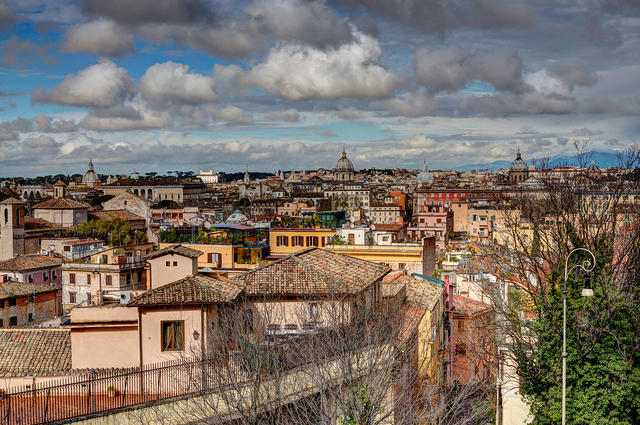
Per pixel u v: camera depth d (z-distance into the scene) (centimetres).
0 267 9175
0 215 13288
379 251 7494
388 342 3158
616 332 3503
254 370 2900
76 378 3080
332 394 2789
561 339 3491
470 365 4962
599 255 4116
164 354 3186
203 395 2700
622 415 3331
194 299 3197
